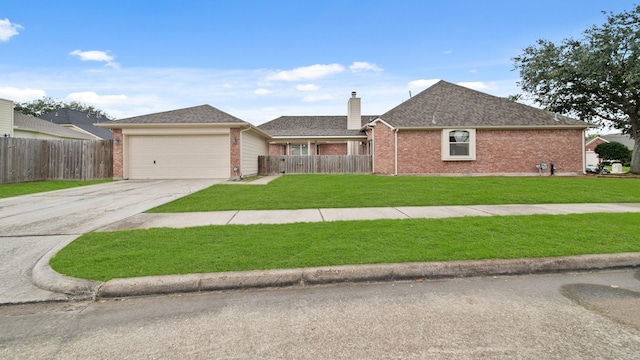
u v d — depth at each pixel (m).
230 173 15.15
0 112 18.69
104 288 3.24
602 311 2.86
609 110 18.30
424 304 3.04
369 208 7.45
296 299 3.17
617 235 4.91
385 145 18.17
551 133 17.31
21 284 3.47
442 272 3.73
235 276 3.44
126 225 5.77
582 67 16.12
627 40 15.27
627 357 2.15
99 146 15.18
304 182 12.90
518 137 17.34
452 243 4.52
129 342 2.41
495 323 2.65
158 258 3.93
